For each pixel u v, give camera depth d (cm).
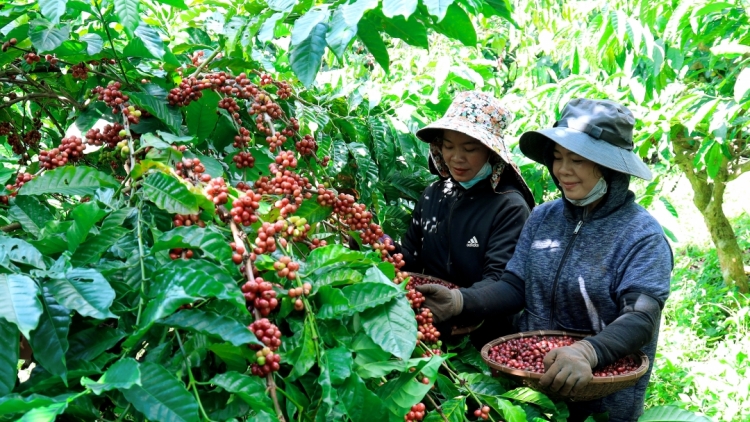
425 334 173
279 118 196
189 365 114
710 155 320
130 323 119
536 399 163
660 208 376
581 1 404
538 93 343
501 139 215
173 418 100
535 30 523
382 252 182
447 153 217
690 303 437
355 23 142
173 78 204
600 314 181
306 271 137
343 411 115
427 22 168
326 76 287
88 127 184
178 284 114
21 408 96
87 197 162
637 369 160
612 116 178
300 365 120
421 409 139
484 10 172
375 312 134
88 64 192
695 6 279
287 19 180
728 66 356
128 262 127
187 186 133
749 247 508
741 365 337
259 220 133
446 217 226
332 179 226
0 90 219
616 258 180
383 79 353
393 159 250
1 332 105
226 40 183
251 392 109
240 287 127
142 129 178
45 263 128
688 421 165
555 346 172
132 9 164
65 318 109
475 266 217
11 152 272
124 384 96
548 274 190
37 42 169
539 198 314
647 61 323
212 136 193
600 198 184
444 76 263
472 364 192
